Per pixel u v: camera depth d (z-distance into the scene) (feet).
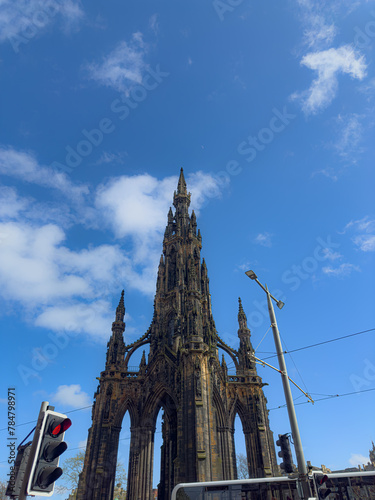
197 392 197.26
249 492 88.53
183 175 375.25
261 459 215.72
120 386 237.04
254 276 98.89
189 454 182.09
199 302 245.45
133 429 224.74
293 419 77.20
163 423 238.68
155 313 275.80
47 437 41.24
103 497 195.72
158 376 233.55
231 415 233.35
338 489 88.38
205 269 299.99
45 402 43.21
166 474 213.66
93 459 205.87
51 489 39.45
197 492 90.74
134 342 264.72
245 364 255.91
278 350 87.51
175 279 293.64
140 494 204.74
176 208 350.43
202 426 187.11
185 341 221.87
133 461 214.69
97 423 220.02
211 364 224.33
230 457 212.64
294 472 74.13
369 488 87.76
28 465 39.09
